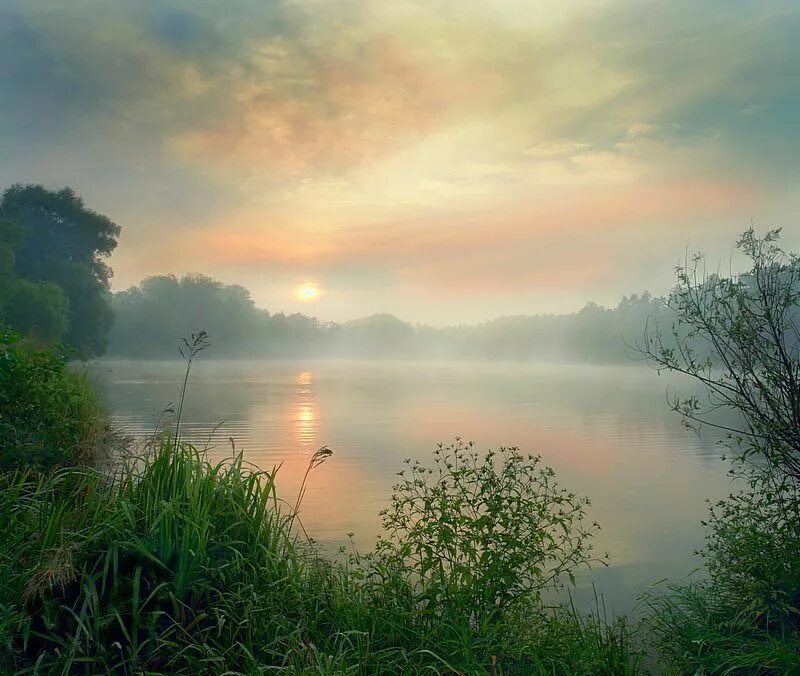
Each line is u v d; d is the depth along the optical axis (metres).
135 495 4.89
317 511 9.64
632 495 11.20
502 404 33.66
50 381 8.91
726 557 5.54
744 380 5.27
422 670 4.14
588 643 4.65
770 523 5.30
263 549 4.75
